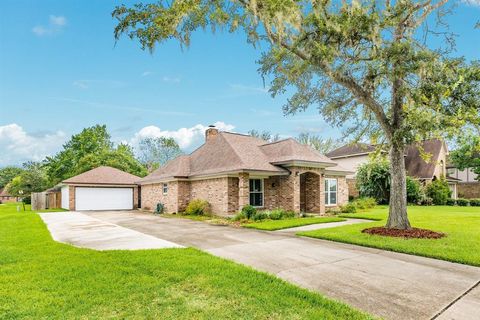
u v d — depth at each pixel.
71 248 8.59
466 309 4.66
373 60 9.91
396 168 11.46
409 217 16.12
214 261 6.98
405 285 5.68
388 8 9.68
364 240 9.59
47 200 31.78
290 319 4.22
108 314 4.35
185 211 20.00
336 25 8.80
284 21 8.65
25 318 4.22
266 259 7.55
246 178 16.88
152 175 25.17
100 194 28.17
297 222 14.47
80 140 46.28
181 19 8.52
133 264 6.79
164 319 4.20
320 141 45.03
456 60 10.04
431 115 9.65
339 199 22.25
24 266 6.64
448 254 7.71
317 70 10.49
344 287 5.57
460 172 40.94
